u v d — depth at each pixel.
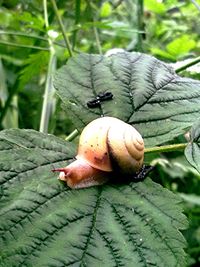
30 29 0.23
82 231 0.08
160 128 0.11
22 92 0.24
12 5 0.24
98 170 0.09
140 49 0.19
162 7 0.22
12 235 0.08
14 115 0.21
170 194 0.09
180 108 0.11
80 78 0.11
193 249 0.21
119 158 0.09
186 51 0.20
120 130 0.09
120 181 0.09
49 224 0.08
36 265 0.08
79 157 0.09
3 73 0.21
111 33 0.24
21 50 0.24
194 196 0.21
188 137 0.11
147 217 0.09
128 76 0.11
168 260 0.08
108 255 0.08
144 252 0.08
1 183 0.09
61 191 0.09
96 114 0.11
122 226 0.08
